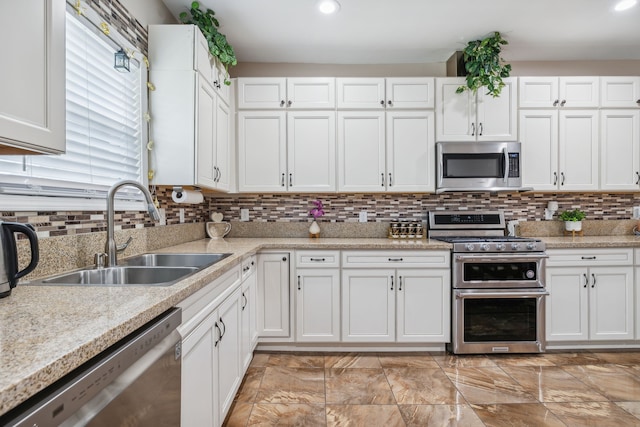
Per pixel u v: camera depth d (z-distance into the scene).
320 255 2.51
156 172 2.00
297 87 2.74
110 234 1.49
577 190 2.80
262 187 2.76
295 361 2.38
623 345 2.59
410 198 3.04
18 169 1.19
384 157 2.75
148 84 1.97
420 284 2.49
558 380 2.10
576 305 2.55
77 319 0.76
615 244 2.54
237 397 1.92
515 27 2.50
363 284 2.50
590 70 3.04
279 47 2.77
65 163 1.41
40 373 0.52
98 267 1.44
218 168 2.40
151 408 0.85
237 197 3.05
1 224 0.93
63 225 1.38
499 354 2.48
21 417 0.51
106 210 1.57
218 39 2.28
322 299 2.51
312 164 2.75
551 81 2.76
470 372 2.21
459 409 1.80
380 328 2.50
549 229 3.04
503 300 2.47
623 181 2.79
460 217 2.99
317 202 2.97
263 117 2.75
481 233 2.98
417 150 2.75
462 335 2.45
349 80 2.74
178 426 1.01
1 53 0.77
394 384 2.06
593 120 2.78
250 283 2.22
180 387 1.02
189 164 2.00
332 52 2.87
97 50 1.60
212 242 2.59
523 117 2.76
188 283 1.14
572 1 2.18
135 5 1.88
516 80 2.75
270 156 2.76
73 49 1.44
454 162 2.70
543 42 2.72
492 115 2.75
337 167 2.76
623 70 3.03
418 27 2.48
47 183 1.30
